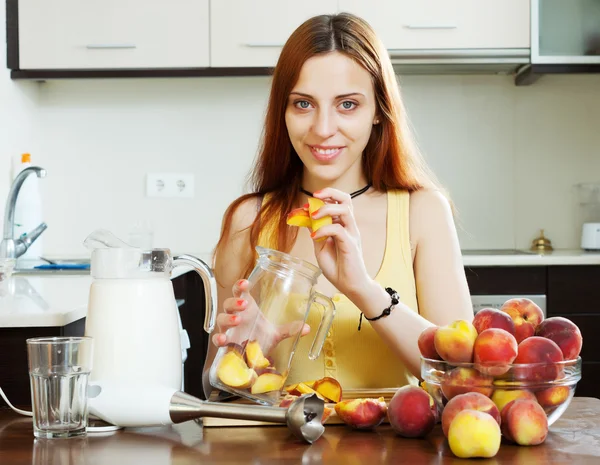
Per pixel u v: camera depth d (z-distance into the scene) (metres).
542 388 0.92
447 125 3.54
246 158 3.57
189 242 3.57
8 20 3.24
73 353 0.98
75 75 3.25
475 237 3.54
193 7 3.22
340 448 0.91
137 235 3.55
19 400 1.46
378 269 1.51
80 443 0.95
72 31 3.24
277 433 0.98
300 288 1.06
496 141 3.54
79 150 3.56
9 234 2.89
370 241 1.52
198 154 3.57
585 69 3.20
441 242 1.54
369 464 0.85
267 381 1.03
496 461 0.85
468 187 3.54
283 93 1.41
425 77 3.53
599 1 3.19
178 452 0.90
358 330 1.42
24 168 3.15
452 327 0.93
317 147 1.39
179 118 3.56
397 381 1.43
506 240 3.54
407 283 1.50
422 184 1.58
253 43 3.21
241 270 1.60
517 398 0.91
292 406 0.92
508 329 0.94
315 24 1.39
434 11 3.19
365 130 1.40
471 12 3.19
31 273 2.66
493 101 3.53
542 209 3.54
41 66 3.24
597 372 2.96
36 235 2.98
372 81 1.42
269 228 1.57
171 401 0.98
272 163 1.57
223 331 1.08
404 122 1.54
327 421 1.03
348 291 1.21
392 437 0.96
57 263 2.91
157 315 1.09
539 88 3.53
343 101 1.38
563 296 2.98
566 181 3.54
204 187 3.57
